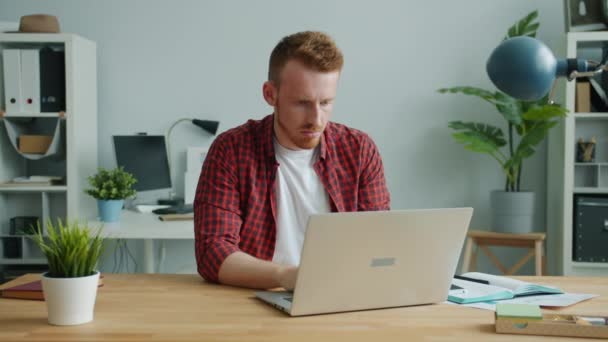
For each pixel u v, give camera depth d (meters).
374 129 3.43
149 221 2.83
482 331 1.02
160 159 3.33
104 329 1.00
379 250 1.11
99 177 2.83
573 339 0.98
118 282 1.40
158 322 1.05
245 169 1.56
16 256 3.12
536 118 2.93
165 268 3.51
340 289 1.11
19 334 0.97
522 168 3.43
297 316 1.09
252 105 3.44
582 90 3.06
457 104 3.40
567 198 3.05
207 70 3.43
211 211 1.50
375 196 1.71
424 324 1.05
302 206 1.65
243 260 1.36
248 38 3.42
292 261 1.63
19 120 3.23
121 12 3.41
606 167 3.22
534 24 3.07
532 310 1.03
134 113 3.44
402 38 3.40
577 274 3.06
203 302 1.20
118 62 3.43
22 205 3.27
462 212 1.16
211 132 3.36
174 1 3.41
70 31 3.42
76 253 1.04
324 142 1.66
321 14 3.41
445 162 3.42
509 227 3.08
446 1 3.38
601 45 3.17
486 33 3.38
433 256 1.17
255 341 0.94
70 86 3.02
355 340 0.95
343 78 3.42
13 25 3.24
